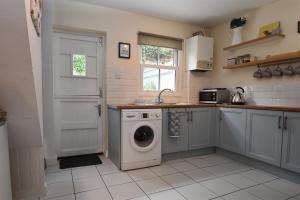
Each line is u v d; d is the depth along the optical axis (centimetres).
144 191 193
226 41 350
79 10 276
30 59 114
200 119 302
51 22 251
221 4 281
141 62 331
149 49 337
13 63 114
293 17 251
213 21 347
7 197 139
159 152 264
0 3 90
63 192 189
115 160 264
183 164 268
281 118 219
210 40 346
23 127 154
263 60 268
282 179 221
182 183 210
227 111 292
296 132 206
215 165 265
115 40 299
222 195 186
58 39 283
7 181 140
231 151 289
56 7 264
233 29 321
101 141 317
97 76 308
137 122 247
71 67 292
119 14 300
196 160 285
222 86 360
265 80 286
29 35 108
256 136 248
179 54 359
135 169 249
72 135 299
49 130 260
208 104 311
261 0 269
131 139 244
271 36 260
